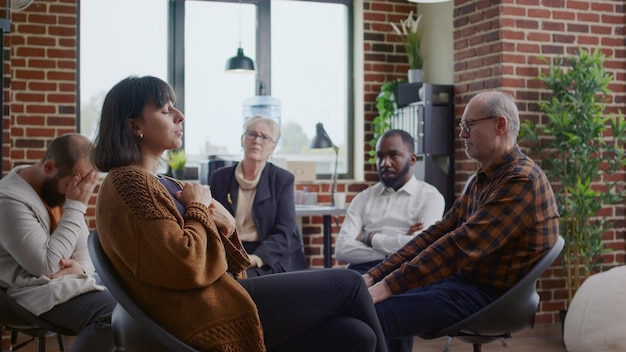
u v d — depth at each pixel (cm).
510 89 534
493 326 269
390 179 402
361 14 655
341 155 668
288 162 603
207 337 208
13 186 296
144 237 205
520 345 490
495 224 274
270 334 219
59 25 571
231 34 640
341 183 636
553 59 544
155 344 212
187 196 223
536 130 524
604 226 540
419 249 304
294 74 657
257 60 645
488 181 292
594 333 240
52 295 287
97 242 220
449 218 308
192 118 631
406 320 272
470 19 564
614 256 560
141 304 212
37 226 293
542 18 542
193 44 631
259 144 391
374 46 654
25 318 288
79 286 290
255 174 395
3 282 294
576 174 516
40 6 567
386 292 274
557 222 285
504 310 268
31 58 566
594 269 552
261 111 629
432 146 579
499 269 279
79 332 289
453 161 584
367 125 653
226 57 639
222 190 395
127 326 216
